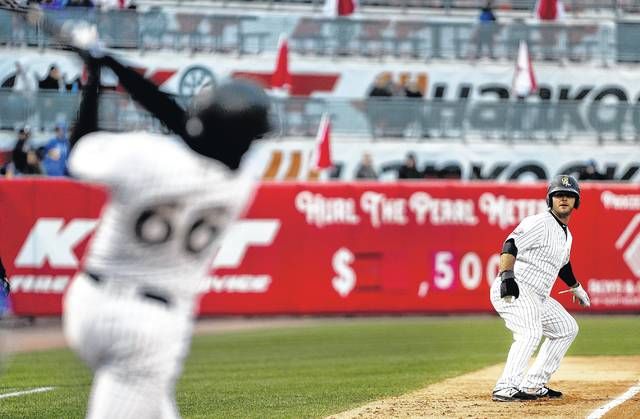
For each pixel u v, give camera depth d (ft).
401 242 214.48
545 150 263.08
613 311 217.36
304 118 257.96
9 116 239.71
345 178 258.16
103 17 254.88
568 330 108.78
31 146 236.84
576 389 120.16
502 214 216.33
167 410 54.49
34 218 205.05
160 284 48.85
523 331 106.32
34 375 149.59
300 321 249.55
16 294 204.33
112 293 48.34
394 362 160.45
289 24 267.59
